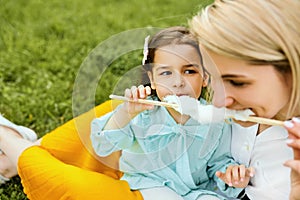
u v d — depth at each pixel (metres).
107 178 1.79
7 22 3.72
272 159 1.79
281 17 1.58
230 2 1.65
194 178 1.90
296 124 1.53
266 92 1.60
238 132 1.85
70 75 3.09
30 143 1.99
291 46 1.55
